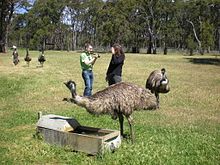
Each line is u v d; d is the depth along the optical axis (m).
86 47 13.20
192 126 10.30
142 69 30.56
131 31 80.81
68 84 8.05
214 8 84.12
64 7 98.12
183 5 83.62
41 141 8.50
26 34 103.50
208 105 13.80
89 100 7.92
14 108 12.67
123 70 29.11
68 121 8.52
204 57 57.09
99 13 85.62
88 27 99.25
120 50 10.31
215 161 7.45
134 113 11.97
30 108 12.65
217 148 8.23
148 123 10.59
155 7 80.88
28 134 9.25
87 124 10.19
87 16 98.06
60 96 15.30
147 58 52.31
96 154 7.61
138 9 82.00
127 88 8.16
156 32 82.00
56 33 99.75
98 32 87.06
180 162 7.32
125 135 9.02
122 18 79.00
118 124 10.17
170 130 9.70
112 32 78.94
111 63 10.34
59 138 8.18
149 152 7.78
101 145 7.58
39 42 94.62
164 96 15.66
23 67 29.72
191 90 17.80
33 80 20.59
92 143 7.68
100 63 36.72
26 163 7.31
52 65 32.56
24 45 107.25
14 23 100.75
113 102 8.00
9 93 16.08
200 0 83.50
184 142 8.59
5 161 7.38
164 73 10.52
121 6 80.31
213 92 17.25
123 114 8.20
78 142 7.86
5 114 11.63
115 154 7.63
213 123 10.85
